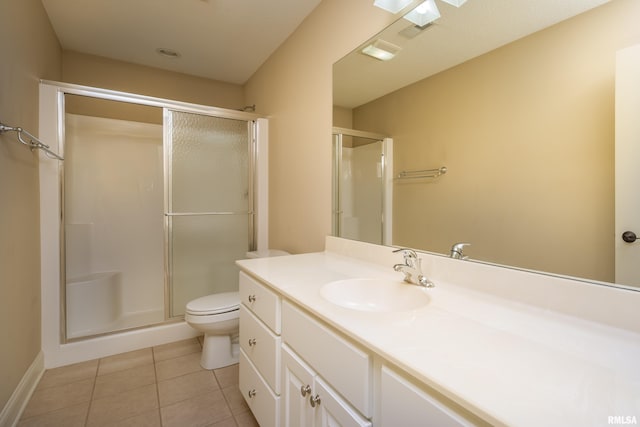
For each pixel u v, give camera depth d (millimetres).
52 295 1981
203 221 2564
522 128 958
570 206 850
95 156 2676
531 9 933
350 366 790
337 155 1842
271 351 1235
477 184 1093
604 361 618
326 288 1155
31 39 1792
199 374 1955
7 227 1439
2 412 1384
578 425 437
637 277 738
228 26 2264
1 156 1376
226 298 2135
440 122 1227
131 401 1676
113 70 2781
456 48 1158
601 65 787
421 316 855
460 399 509
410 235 1363
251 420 1546
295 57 2293
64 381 1847
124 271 2797
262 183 2795
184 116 2477
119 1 1986
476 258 1085
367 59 1596
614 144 771
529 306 907
